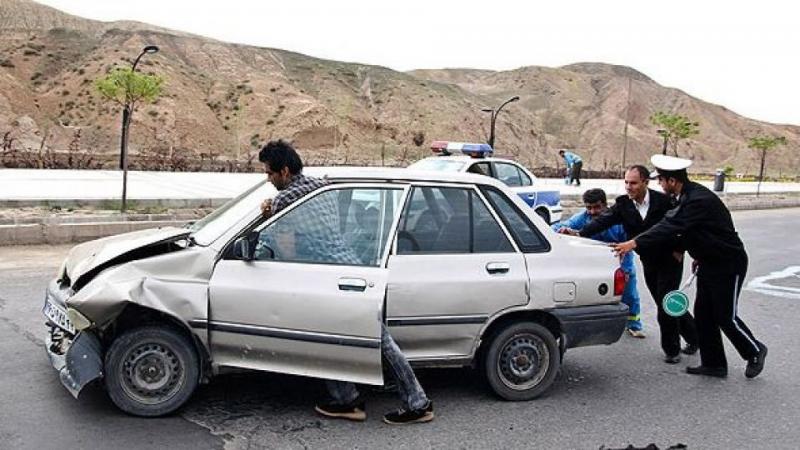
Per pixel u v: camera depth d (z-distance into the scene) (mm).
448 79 143875
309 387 5422
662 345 6770
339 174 5070
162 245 4953
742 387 6066
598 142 111062
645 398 5680
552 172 45312
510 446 4613
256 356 4723
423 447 4523
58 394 5047
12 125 55219
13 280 8688
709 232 6039
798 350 7309
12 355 5836
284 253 4777
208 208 16359
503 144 88438
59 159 33250
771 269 12969
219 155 62188
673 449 4680
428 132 80562
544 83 135000
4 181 20656
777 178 67875
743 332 6215
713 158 117688
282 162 4984
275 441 4496
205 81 75188
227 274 4691
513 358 5359
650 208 6824
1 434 4387
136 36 77500
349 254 4848
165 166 33906
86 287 4551
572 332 5402
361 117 78750
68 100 62406
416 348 5051
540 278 5289
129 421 4660
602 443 4734
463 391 5598
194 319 4645
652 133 122688
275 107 71562
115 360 4633
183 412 4859
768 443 4855
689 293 10469
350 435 4648
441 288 5000
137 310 4734
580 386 5914
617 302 5625
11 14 98625
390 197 5070
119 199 15992
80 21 105000
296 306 4629
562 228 7371
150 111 61844
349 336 4613
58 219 12719
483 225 5262
